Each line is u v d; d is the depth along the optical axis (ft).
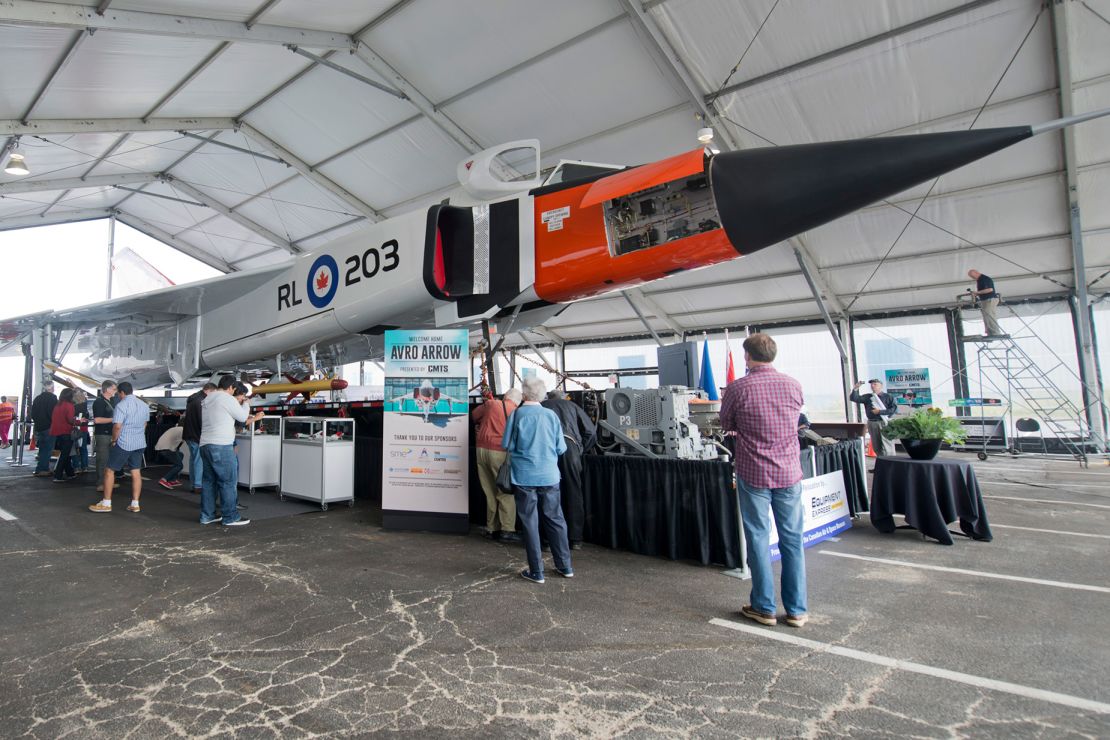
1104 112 10.31
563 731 6.64
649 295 48.83
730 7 23.41
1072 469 31.37
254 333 26.08
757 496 9.96
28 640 9.32
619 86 28.14
